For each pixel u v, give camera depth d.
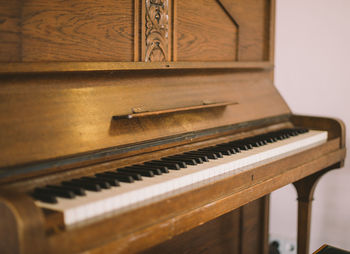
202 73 2.15
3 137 1.24
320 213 3.48
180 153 1.83
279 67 3.60
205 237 2.38
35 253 0.95
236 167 1.68
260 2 2.62
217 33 2.29
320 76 3.41
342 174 3.35
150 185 1.29
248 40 2.54
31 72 1.34
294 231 3.61
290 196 3.59
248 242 2.76
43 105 1.39
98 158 1.50
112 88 1.66
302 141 2.18
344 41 3.25
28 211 0.95
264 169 1.76
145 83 1.81
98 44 1.63
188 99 1.97
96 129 1.52
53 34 1.46
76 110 1.48
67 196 1.14
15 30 1.35
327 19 3.31
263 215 2.86
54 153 1.35
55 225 1.02
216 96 2.14
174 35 1.97
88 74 1.58
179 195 1.32
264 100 2.51
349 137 3.32
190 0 2.07
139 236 1.17
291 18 3.48
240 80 2.43
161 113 1.73
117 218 1.12
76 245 1.02
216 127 2.05
